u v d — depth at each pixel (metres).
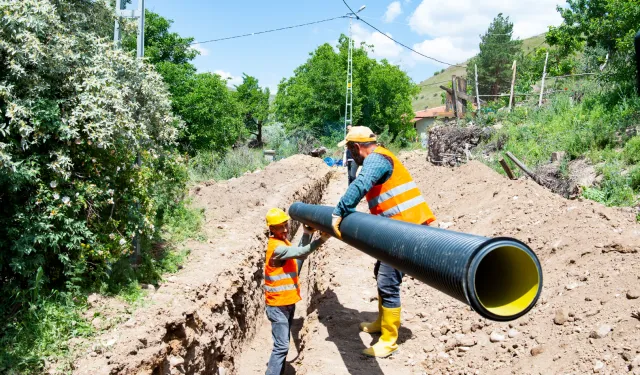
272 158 20.06
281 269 5.19
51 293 4.62
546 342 3.83
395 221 3.07
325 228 4.13
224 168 16.31
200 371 4.95
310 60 44.00
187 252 6.78
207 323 5.29
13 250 4.42
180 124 7.44
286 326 5.21
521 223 6.41
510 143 12.21
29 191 4.62
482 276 2.48
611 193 7.98
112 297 5.03
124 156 5.48
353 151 4.45
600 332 3.51
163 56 27.50
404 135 43.81
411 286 6.11
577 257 4.82
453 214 8.46
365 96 40.94
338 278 6.66
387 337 4.56
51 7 4.83
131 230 5.59
